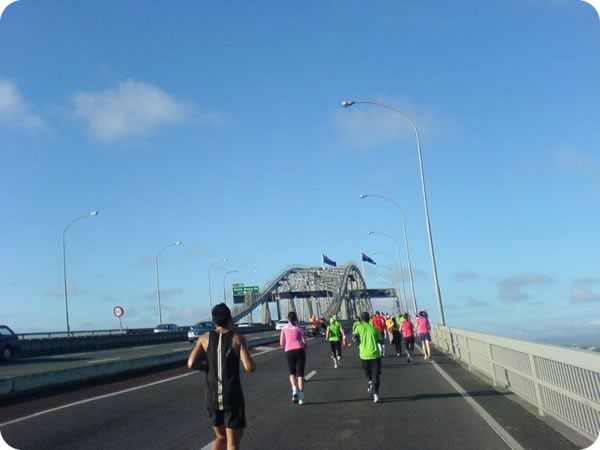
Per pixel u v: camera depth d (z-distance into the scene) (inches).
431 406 488.1
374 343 529.0
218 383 250.5
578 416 351.6
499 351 585.9
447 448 339.9
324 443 362.0
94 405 548.4
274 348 1531.7
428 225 1275.8
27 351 1539.1
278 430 406.0
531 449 330.6
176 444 373.1
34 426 442.3
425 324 986.7
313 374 794.2
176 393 634.2
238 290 5349.4
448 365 856.9
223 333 258.4
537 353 422.0
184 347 1897.1
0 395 587.5
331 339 908.0
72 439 392.5
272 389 641.0
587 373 327.3
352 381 694.5
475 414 442.3
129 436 400.2
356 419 440.1
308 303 5816.9
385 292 5398.6
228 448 250.1
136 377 830.5
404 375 741.9
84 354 1593.3
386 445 352.2
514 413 440.5
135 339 2215.8
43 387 666.8
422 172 1294.3
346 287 5191.9
